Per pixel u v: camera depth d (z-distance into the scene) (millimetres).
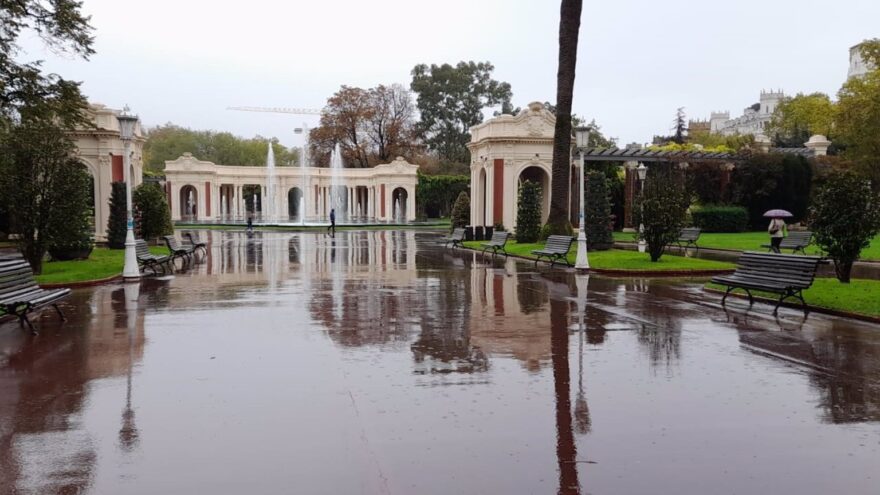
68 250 20047
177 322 10047
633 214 19984
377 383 6676
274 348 8250
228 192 75312
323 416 5664
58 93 22062
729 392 6414
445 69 77938
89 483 4344
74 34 21922
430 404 6000
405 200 66812
